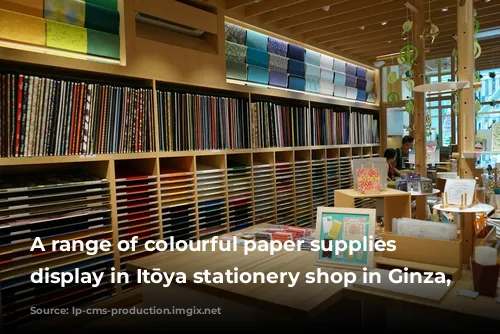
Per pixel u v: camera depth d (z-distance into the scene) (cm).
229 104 418
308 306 154
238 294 169
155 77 338
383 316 230
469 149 205
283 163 500
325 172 586
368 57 696
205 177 389
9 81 253
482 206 195
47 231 273
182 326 205
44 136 271
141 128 330
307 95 541
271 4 427
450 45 657
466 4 202
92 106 296
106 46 308
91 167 322
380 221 309
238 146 430
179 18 359
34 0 273
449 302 155
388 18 486
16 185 264
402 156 746
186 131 371
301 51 538
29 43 268
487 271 160
